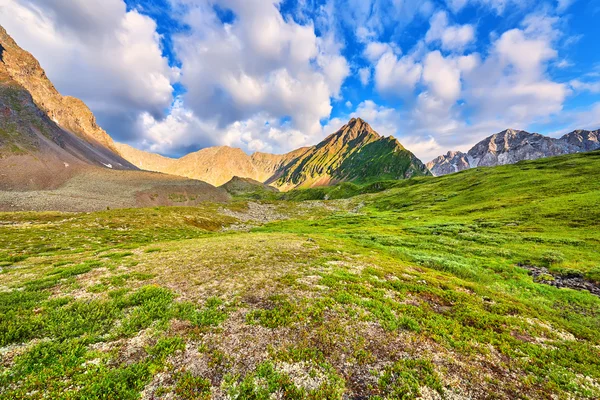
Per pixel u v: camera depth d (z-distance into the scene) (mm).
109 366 9945
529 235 49469
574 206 63250
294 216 180000
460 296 20344
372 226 84625
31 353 10016
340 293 18469
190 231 84375
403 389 9836
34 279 19734
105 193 196750
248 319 14234
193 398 8797
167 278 20516
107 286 18078
